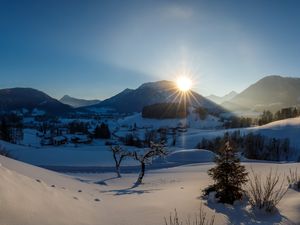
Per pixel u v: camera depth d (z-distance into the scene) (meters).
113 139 168.88
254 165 21.34
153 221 7.05
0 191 5.19
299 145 120.62
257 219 7.08
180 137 156.38
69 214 6.22
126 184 22.84
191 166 39.84
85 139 152.38
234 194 8.80
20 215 4.98
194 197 9.91
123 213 7.86
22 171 13.62
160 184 19.98
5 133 130.62
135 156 28.38
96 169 41.69
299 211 7.12
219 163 9.33
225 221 7.06
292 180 10.49
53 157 69.44
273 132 141.38
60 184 13.13
